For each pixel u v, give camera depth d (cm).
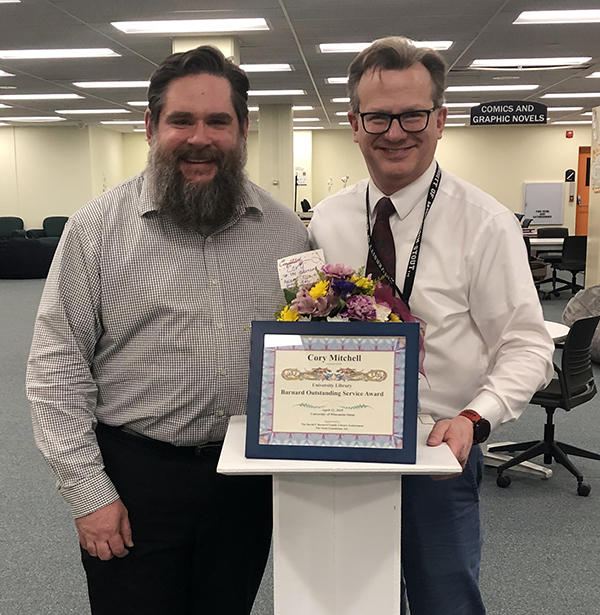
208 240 142
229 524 149
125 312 139
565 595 234
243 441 120
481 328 142
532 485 329
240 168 142
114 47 745
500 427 133
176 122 135
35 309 846
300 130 1573
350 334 110
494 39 718
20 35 689
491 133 1530
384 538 119
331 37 706
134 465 143
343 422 109
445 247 140
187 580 152
